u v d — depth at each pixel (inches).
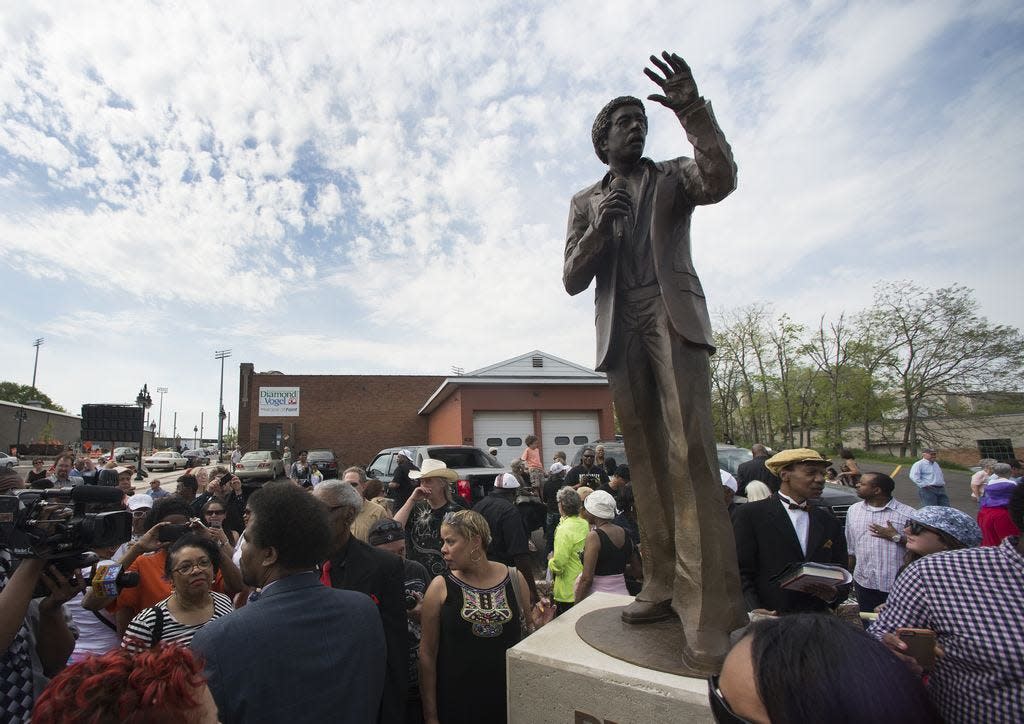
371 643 69.4
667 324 83.3
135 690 33.1
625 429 92.1
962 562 55.5
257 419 1061.1
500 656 101.3
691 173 82.7
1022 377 1014.4
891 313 1111.6
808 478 119.6
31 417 1684.3
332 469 674.2
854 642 26.3
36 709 33.2
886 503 154.9
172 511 138.9
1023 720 47.9
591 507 144.5
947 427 1115.3
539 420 724.0
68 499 72.4
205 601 98.7
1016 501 54.5
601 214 85.3
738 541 114.6
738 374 1251.8
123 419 590.6
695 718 64.0
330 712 61.3
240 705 56.8
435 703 101.5
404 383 1109.7
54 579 67.8
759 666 27.2
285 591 67.2
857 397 1121.4
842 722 23.3
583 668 73.2
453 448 389.4
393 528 130.2
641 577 158.7
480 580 106.3
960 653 51.9
